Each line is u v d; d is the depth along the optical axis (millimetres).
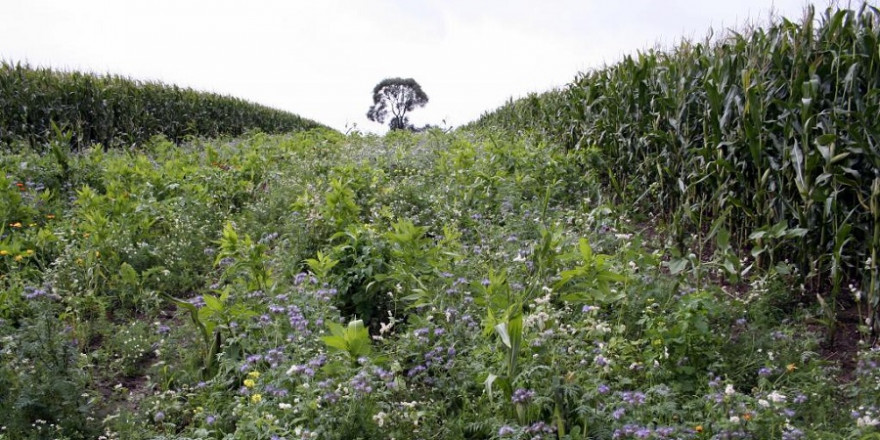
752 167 6469
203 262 6758
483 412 3498
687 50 8109
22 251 6102
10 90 13602
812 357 4461
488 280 4789
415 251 5066
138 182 9203
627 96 9242
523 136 13992
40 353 3803
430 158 11898
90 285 5598
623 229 7004
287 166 11125
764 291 5172
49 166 9508
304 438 3043
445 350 4168
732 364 4199
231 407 3711
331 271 5277
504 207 7711
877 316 4859
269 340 4355
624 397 3340
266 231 7430
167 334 4949
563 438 3191
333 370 3551
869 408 3586
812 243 5543
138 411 3852
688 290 4961
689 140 7402
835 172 5305
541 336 3822
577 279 4945
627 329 4488
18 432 3447
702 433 3297
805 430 3342
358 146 14461
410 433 3330
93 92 15422
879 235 4828
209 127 21625
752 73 6211
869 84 5230
